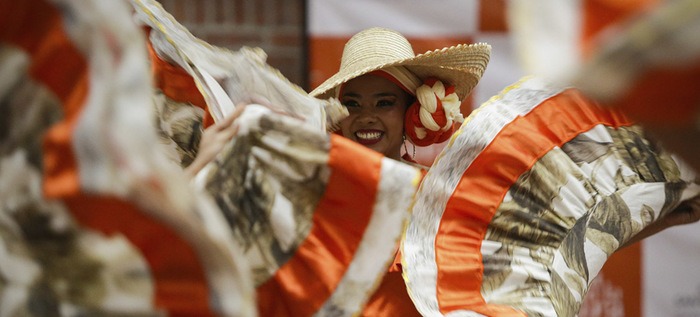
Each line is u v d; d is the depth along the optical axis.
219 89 6.73
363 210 5.94
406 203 5.89
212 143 5.96
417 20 11.22
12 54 3.26
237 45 11.63
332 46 11.27
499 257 7.09
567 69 2.27
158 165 3.07
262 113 5.98
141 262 3.36
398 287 7.07
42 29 3.24
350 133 8.59
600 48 2.24
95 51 3.10
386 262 5.92
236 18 11.62
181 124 7.07
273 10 11.65
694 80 2.22
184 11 11.54
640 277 11.80
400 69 8.48
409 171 5.91
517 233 7.12
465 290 7.00
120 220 3.29
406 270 6.81
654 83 2.24
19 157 3.26
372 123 8.52
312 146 5.97
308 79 11.29
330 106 7.21
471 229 7.16
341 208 5.98
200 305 3.38
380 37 8.68
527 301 6.97
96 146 3.05
